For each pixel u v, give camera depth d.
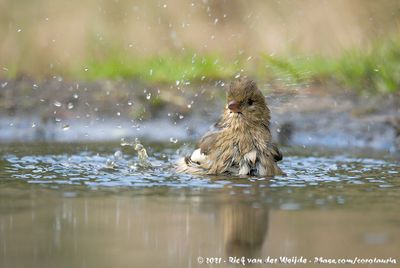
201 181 12.09
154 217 9.21
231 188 11.38
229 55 23.14
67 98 20.47
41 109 19.64
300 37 23.77
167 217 9.19
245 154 12.95
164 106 19.98
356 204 10.09
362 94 19.94
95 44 24.66
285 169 13.75
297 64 20.73
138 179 12.25
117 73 22.56
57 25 25.66
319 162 14.71
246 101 12.94
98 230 8.52
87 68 21.05
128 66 23.02
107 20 25.78
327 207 9.86
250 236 8.28
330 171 13.43
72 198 10.43
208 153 13.16
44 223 8.84
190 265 7.21
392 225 8.77
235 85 13.16
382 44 21.28
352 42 22.03
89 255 7.52
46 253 7.58
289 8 25.61
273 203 10.12
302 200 10.36
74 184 11.66
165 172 13.12
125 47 24.41
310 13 25.05
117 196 10.61
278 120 18.34
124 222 8.91
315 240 8.09
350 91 20.20
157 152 15.86
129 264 7.25
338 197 10.60
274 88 19.34
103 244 7.93
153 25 25.62
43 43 24.78
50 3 26.61
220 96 20.25
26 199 10.33
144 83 21.59
